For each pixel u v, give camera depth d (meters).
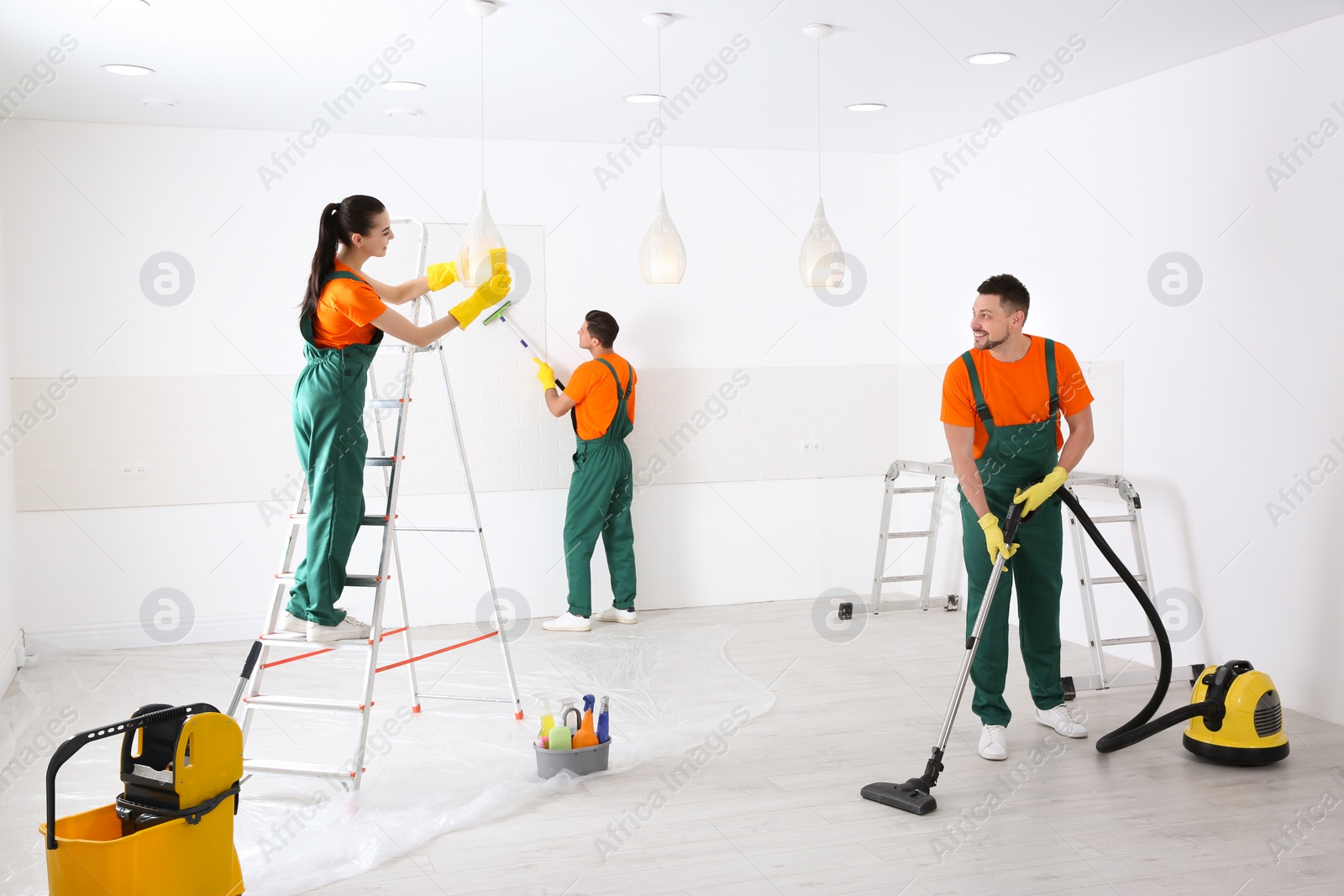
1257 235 4.07
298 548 5.42
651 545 6.00
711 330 6.02
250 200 5.31
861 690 4.38
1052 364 3.44
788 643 5.19
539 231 5.72
